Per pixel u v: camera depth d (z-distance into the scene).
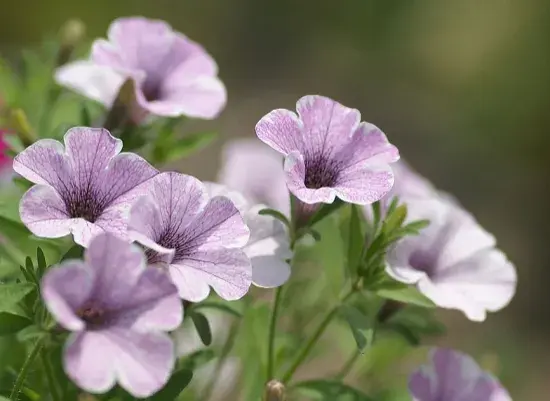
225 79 2.20
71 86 0.83
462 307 0.77
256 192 0.91
